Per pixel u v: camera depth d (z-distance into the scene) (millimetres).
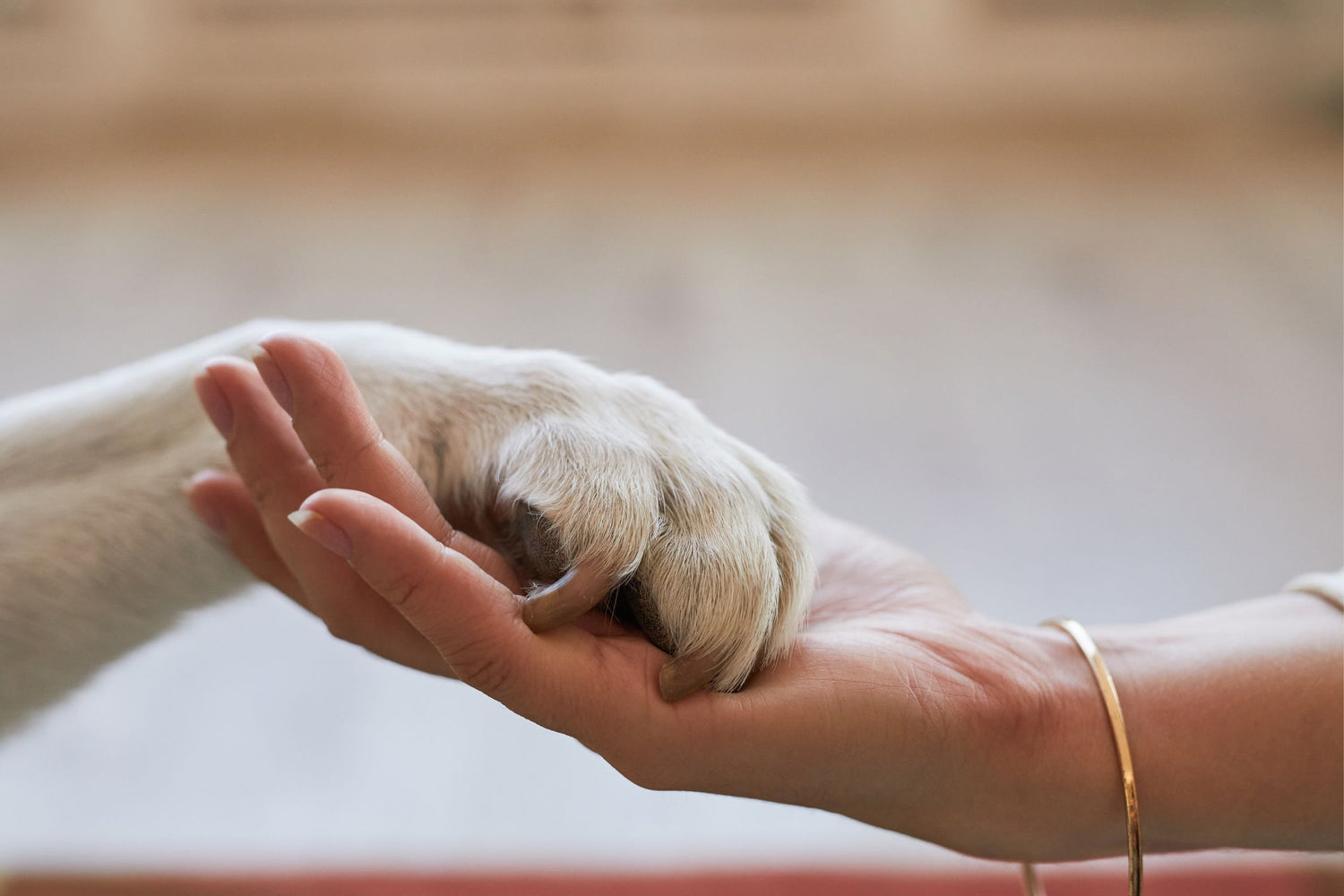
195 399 651
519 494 580
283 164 2707
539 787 992
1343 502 1401
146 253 2193
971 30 3037
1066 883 818
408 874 859
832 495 1407
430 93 3061
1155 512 1382
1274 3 3008
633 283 2064
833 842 907
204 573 648
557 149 2830
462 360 627
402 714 1086
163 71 3027
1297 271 2100
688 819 948
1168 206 2424
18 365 1750
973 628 607
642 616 567
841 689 569
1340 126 2859
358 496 533
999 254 2209
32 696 650
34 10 2936
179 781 999
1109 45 3045
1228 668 605
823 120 3027
